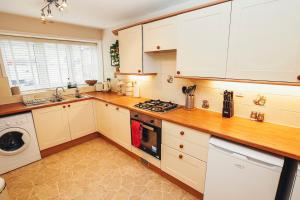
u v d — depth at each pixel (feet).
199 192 6.12
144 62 8.46
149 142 7.75
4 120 7.50
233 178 4.72
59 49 11.36
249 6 4.68
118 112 8.98
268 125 5.58
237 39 5.08
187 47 6.39
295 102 5.24
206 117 6.46
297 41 4.14
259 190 4.32
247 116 6.23
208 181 5.37
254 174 4.30
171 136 6.52
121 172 7.82
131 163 8.50
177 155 6.48
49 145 9.21
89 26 11.59
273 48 4.50
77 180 7.31
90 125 11.00
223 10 5.20
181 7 7.55
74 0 6.95
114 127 9.62
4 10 8.14
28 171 7.93
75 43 11.98
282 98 5.44
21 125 8.03
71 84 12.06
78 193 6.60
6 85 9.04
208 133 5.31
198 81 7.41
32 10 8.13
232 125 5.60
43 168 8.16
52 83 11.38
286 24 4.21
